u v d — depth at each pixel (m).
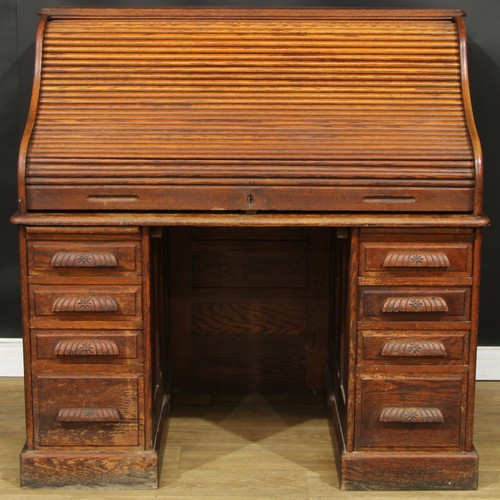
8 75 3.25
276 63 2.63
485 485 2.68
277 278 3.21
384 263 2.54
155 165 2.52
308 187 2.52
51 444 2.63
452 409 2.62
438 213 2.54
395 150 2.54
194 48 2.64
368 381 2.60
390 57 2.63
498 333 3.40
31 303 2.56
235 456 2.85
